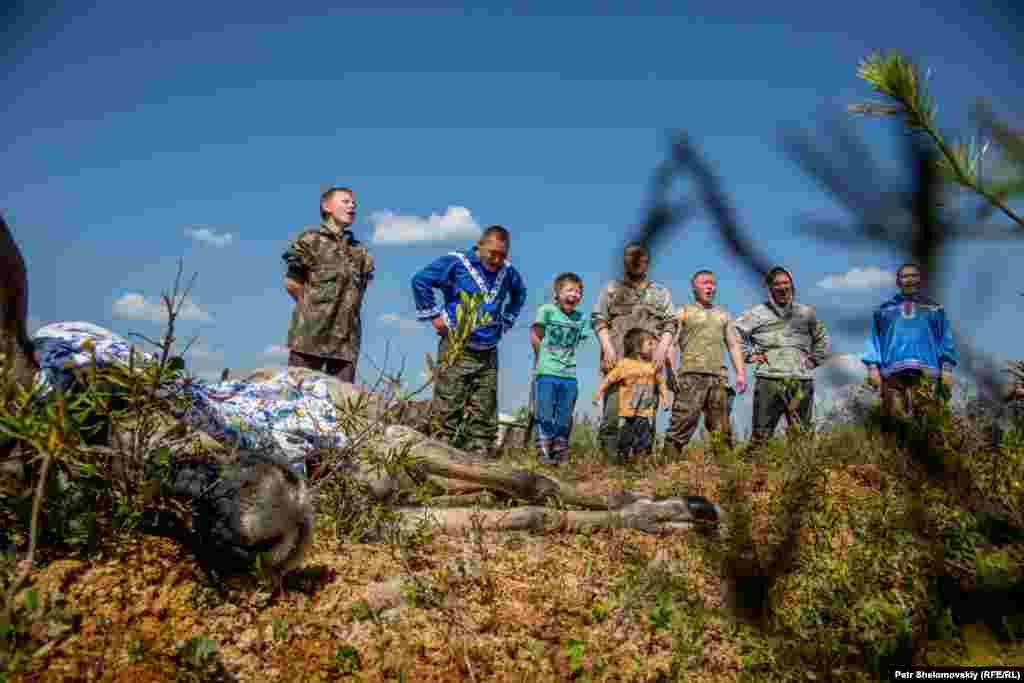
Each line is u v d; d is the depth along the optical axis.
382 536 3.53
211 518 2.66
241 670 2.36
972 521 1.70
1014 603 1.96
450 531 3.76
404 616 2.79
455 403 5.92
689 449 6.62
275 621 2.56
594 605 3.09
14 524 2.60
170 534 2.84
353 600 2.82
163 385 2.84
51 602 2.32
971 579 1.98
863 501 3.21
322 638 2.57
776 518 1.45
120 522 2.72
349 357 5.94
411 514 3.77
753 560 1.43
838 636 2.57
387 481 3.84
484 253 6.10
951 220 1.01
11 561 2.42
